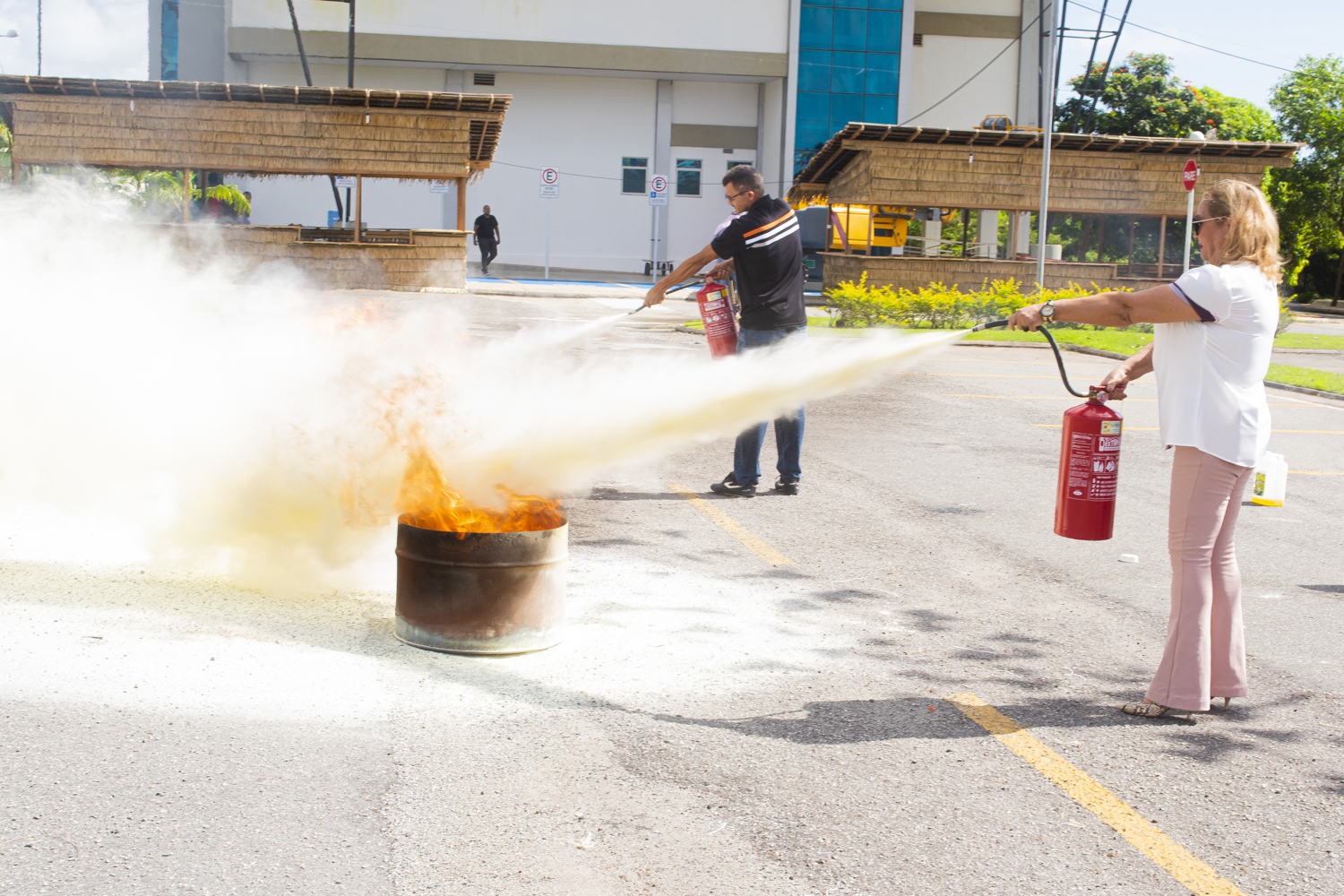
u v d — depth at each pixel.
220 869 2.81
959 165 26.31
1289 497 8.41
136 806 3.10
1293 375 16.23
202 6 37.03
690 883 2.84
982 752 3.71
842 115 38.22
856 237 27.77
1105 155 26.80
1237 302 3.82
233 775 3.31
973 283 26.14
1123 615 5.32
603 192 39.19
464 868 2.87
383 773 3.38
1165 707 4.06
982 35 39.78
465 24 36.47
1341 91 42.66
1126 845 3.13
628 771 3.47
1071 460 4.36
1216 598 4.11
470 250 38.56
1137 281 26.67
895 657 4.61
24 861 2.80
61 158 23.64
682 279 7.35
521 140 38.56
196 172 25.31
